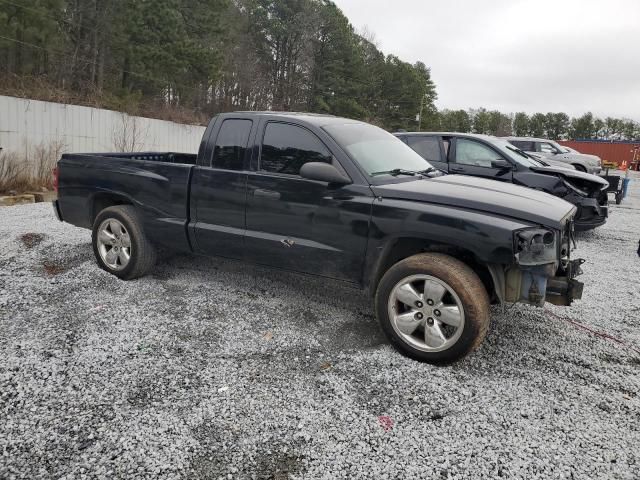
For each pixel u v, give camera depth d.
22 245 5.98
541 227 3.22
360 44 58.44
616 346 3.87
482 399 2.96
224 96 35.62
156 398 2.84
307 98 45.56
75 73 24.28
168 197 4.61
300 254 3.95
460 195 3.46
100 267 5.14
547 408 2.90
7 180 11.00
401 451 2.46
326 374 3.20
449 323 3.28
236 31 38.38
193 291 4.68
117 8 25.78
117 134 15.95
